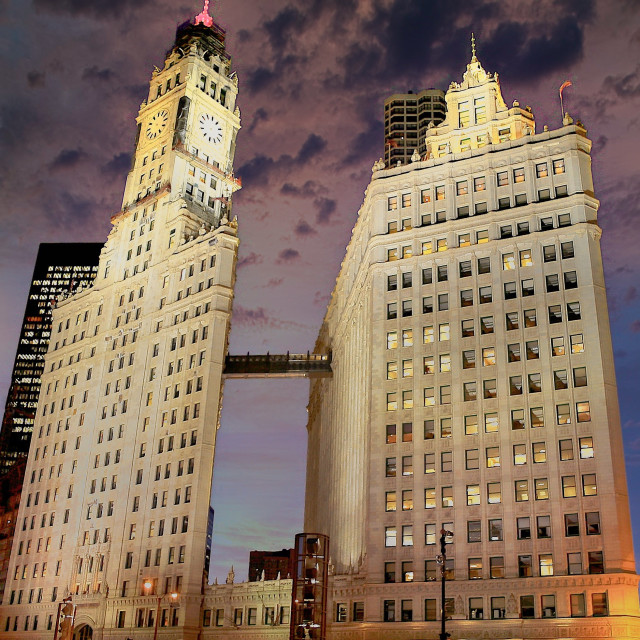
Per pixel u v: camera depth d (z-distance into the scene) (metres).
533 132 100.06
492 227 90.31
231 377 123.25
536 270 85.50
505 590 73.81
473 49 109.00
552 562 73.06
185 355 113.56
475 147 100.44
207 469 102.88
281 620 91.62
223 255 116.94
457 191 95.69
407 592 78.25
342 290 123.00
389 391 88.75
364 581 82.88
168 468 107.12
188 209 128.75
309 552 59.81
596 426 75.88
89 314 136.50
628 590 69.00
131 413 117.12
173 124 138.50
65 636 72.88
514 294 85.81
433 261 92.25
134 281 129.88
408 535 81.19
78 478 120.62
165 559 100.62
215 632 95.50
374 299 94.25
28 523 126.81
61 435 129.38
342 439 111.06
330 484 119.69
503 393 81.81
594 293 81.44
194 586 96.56
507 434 79.94
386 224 98.88
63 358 138.00
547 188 89.94
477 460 80.62
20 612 118.81
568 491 74.94
